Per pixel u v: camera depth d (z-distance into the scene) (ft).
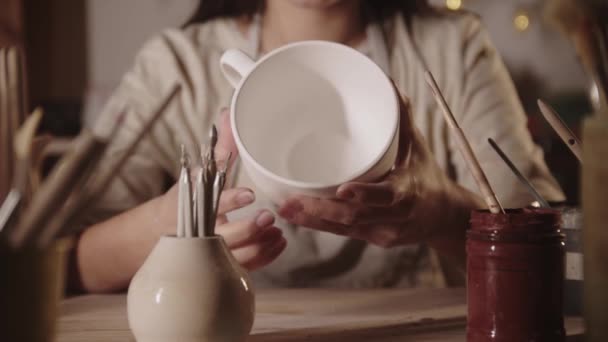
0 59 2.64
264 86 2.82
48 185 1.80
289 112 2.99
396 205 2.89
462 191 3.45
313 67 2.87
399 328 2.88
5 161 2.44
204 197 2.31
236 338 2.29
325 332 2.80
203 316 2.19
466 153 2.46
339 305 3.36
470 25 5.43
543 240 2.36
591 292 2.04
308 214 2.70
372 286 4.87
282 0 4.97
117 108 5.10
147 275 2.26
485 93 5.13
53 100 9.60
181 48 5.28
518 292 2.36
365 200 2.59
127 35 9.69
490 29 9.31
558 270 2.40
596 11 2.05
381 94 2.87
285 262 4.75
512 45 9.27
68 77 9.65
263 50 5.16
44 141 2.20
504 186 4.41
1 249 1.76
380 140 2.90
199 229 2.32
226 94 5.18
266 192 2.70
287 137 3.04
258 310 3.24
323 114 3.02
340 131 3.02
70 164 1.79
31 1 9.51
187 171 2.31
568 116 8.22
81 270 3.79
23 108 2.65
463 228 3.37
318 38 5.07
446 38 5.29
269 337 2.73
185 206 2.31
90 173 1.88
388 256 4.80
